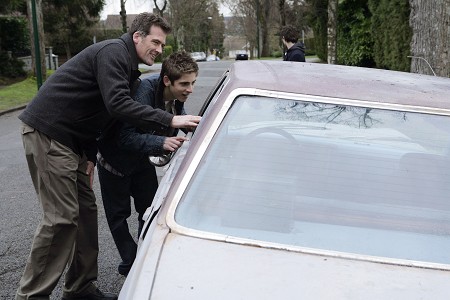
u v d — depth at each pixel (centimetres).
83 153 354
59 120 328
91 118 337
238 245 212
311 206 231
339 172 244
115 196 402
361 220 229
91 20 3806
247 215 227
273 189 236
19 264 465
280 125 258
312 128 258
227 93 271
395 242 220
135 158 388
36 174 337
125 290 198
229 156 246
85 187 361
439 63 762
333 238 220
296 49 878
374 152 251
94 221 370
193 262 202
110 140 380
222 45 9844
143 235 241
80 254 369
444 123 260
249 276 196
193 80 373
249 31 6100
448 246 220
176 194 233
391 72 337
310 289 191
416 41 803
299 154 249
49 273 340
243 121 259
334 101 265
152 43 340
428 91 281
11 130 1237
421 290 194
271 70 304
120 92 316
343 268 203
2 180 757
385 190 239
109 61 321
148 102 372
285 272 199
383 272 202
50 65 3244
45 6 3506
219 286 190
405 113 262
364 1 2075
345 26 2217
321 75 299
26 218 589
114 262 471
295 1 3316
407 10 1495
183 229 219
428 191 239
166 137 355
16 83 2358
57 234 335
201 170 241
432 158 251
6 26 2772
